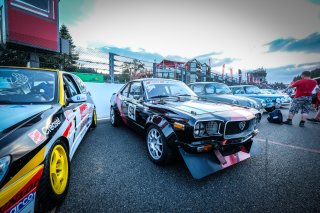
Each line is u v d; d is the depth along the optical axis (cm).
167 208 170
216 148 215
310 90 525
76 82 350
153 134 268
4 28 546
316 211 169
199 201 180
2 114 158
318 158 291
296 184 214
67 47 738
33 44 613
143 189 199
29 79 229
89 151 308
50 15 662
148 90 331
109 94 659
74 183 208
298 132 468
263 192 197
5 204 108
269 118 603
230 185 210
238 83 2259
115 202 176
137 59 768
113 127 482
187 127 205
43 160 142
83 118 318
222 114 228
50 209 163
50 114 177
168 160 240
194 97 358
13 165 117
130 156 288
